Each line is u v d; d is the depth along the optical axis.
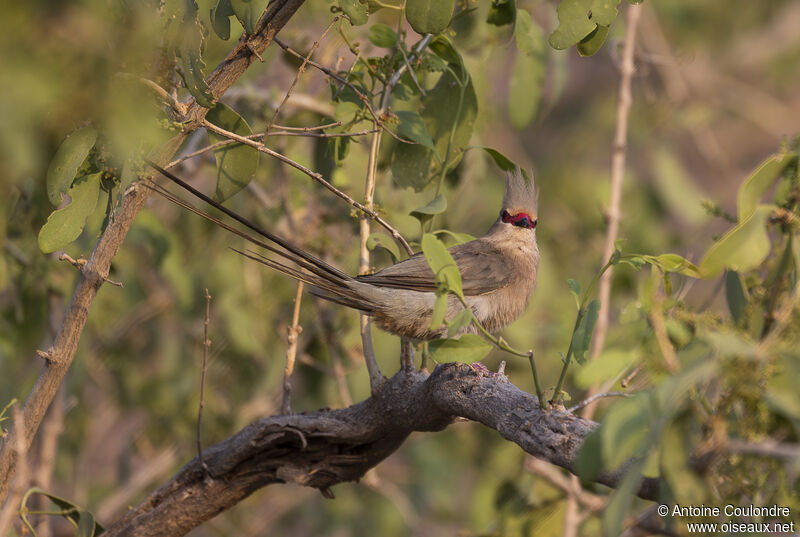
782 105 21.16
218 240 14.49
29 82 4.23
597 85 21.03
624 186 16.42
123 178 6.73
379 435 8.09
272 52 11.27
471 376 7.26
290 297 14.33
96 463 16.84
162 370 15.09
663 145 17.70
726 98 20.92
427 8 7.68
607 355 5.46
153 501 8.51
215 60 9.52
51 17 4.32
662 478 5.49
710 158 18.42
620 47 13.59
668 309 6.18
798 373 5.07
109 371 15.32
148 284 15.45
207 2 7.25
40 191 10.20
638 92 18.31
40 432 11.71
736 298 6.52
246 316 14.01
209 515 8.41
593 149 19.20
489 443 15.97
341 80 7.88
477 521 13.25
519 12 9.17
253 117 12.27
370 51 10.29
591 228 16.12
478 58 11.04
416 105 9.38
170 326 15.35
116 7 4.64
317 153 10.78
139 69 4.74
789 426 5.41
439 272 6.53
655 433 4.85
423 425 7.77
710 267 6.24
